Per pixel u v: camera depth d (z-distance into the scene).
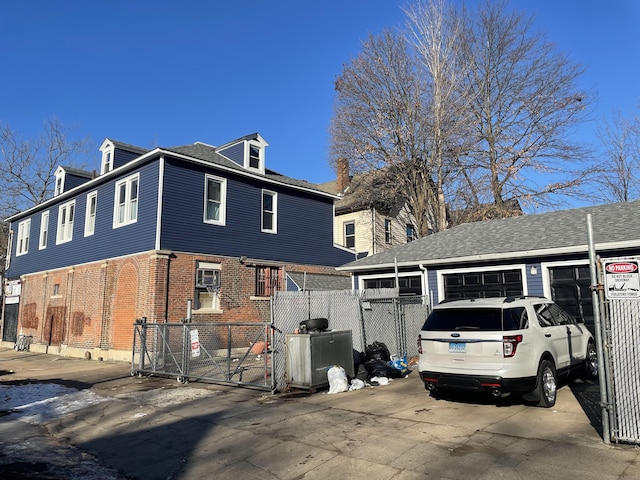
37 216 25.61
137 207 17.67
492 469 4.86
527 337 7.32
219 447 6.22
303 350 9.62
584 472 4.67
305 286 20.09
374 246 27.47
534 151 26.12
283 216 21.45
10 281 27.36
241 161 20.42
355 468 5.14
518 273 13.19
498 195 26.16
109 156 20.52
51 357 19.84
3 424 8.12
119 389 11.01
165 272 16.36
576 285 12.09
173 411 8.41
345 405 8.16
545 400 7.38
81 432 7.49
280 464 5.45
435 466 5.03
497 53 27.16
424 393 8.85
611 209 13.98
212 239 18.19
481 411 7.27
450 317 7.88
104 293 18.38
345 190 29.52
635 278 5.44
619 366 5.47
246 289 19.16
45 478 5.41
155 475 5.42
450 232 17.16
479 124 27.53
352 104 26.47
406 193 26.19
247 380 11.08
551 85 26.03
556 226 13.89
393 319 13.53
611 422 5.48
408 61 25.31
